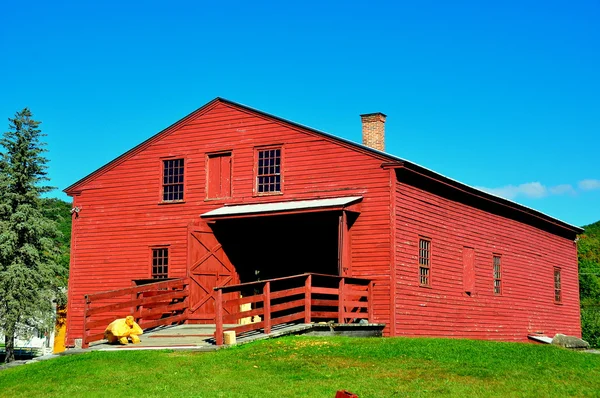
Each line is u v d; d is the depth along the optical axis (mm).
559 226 37469
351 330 21969
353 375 15453
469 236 28672
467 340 20781
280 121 26609
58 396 14898
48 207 51750
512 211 32500
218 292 19469
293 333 20422
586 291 58000
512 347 19422
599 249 66812
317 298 26094
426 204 25891
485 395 13906
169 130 29047
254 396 14023
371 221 24062
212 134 28062
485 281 29516
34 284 47594
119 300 28625
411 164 24156
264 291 20375
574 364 17375
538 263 34844
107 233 29656
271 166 26656
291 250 27125
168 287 23984
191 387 14961
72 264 30156
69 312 29781
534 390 14375
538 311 34125
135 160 29625
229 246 26094
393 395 13836
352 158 24875
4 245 46812
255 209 25016
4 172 49469
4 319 46312
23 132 50188
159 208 28656
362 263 23984
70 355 19453
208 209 27547
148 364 17359
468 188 28062
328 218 24750
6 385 16625
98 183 30266
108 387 15406
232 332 19391
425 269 25562
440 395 13859
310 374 15633
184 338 21312
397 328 23266
